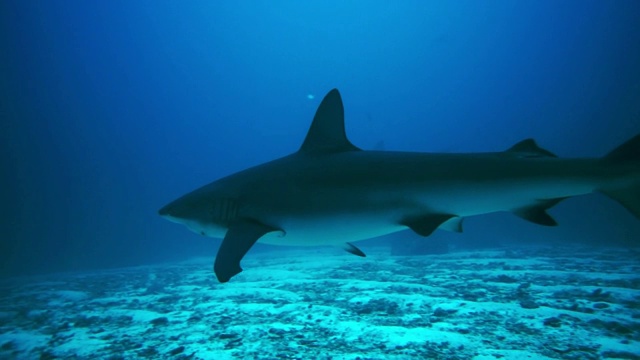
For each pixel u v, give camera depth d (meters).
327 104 4.29
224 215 4.23
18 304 7.98
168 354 3.65
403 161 3.91
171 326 4.85
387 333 3.96
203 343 3.94
